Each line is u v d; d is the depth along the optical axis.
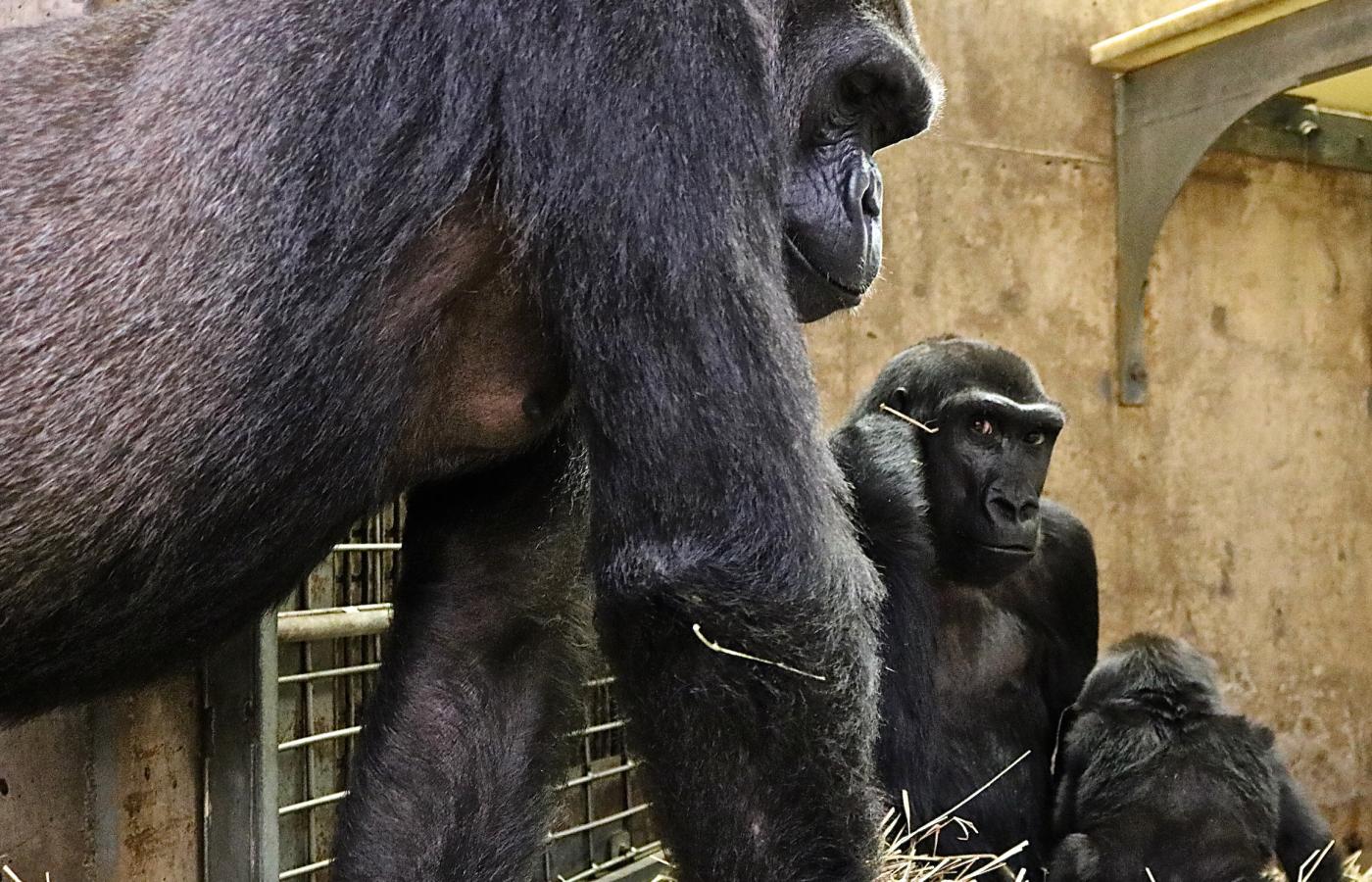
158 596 2.28
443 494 3.00
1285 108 7.76
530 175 2.11
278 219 2.20
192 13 2.40
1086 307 7.10
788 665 2.03
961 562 4.24
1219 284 7.60
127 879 3.30
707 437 2.03
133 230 2.23
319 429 2.27
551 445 2.94
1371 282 8.15
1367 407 8.09
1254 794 3.98
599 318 2.08
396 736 2.89
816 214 2.76
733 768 2.06
